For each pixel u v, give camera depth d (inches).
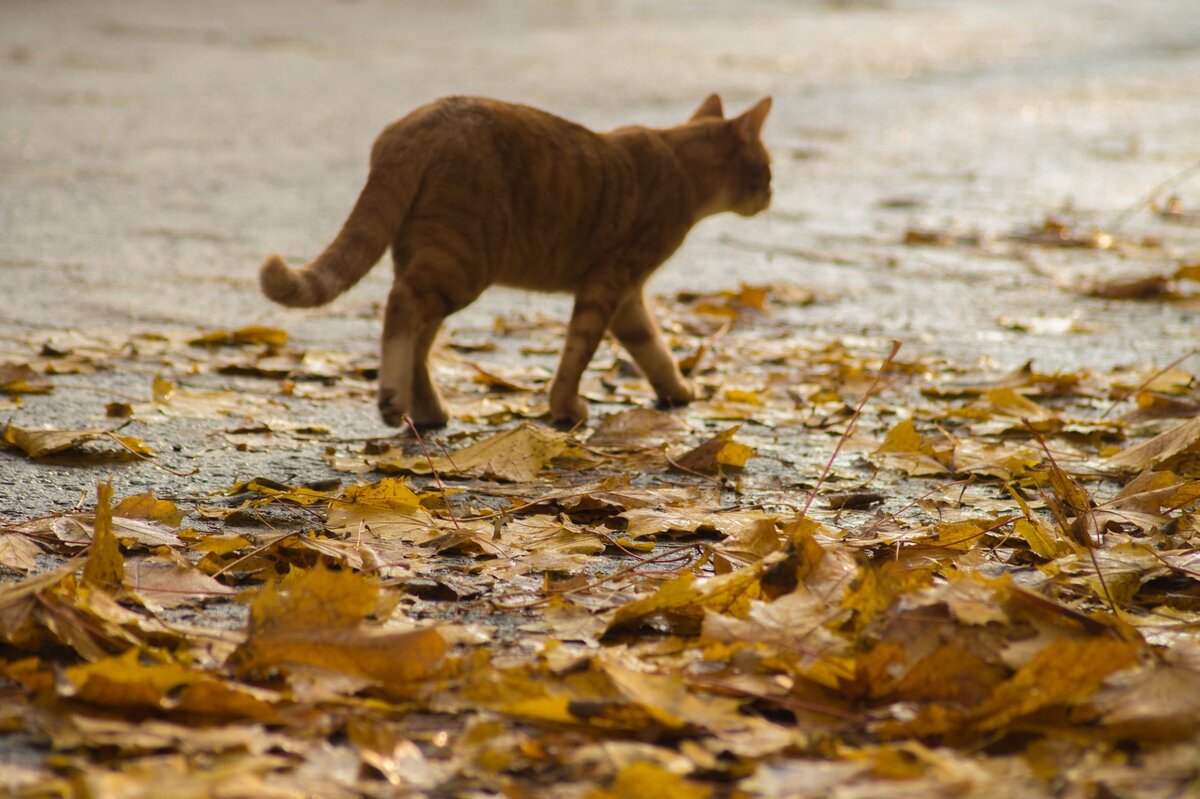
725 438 315.3
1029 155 979.3
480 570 233.5
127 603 210.4
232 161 794.2
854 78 1314.0
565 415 369.1
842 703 175.6
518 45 1389.0
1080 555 232.7
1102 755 157.5
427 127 337.4
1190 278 579.5
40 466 294.4
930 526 260.5
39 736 161.9
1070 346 488.7
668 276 608.4
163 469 299.0
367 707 171.0
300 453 321.4
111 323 461.7
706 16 1797.5
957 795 143.9
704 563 237.8
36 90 985.5
